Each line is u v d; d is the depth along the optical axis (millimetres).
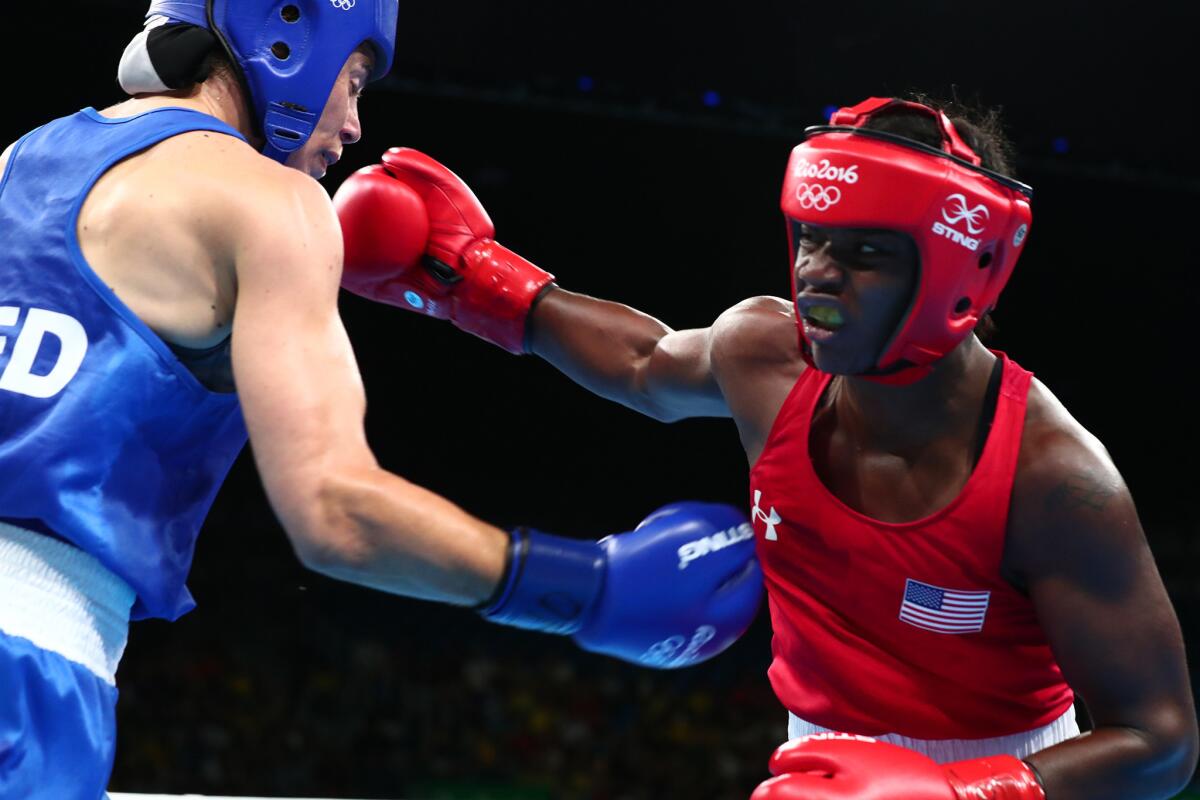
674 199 11922
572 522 13328
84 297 1777
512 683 11297
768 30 9586
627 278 12148
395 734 10812
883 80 9609
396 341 13000
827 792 1664
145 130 1886
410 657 11320
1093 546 1787
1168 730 1799
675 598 1727
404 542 1656
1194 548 12992
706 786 10898
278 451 1677
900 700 1960
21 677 1674
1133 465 13273
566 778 10789
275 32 2014
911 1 9445
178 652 10969
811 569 1986
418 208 2682
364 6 2076
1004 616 1895
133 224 1793
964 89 9633
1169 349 13109
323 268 1800
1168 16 9742
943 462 1894
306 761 10555
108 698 1783
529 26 9117
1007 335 13047
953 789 1709
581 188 11797
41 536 1737
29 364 1758
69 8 9367
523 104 9742
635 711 11258
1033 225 12234
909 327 1763
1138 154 10273
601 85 9672
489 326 2721
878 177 1706
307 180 1880
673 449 13625
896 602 1908
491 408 13266
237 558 11578
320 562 1672
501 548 1696
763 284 12008
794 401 1994
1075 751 1803
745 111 9875
